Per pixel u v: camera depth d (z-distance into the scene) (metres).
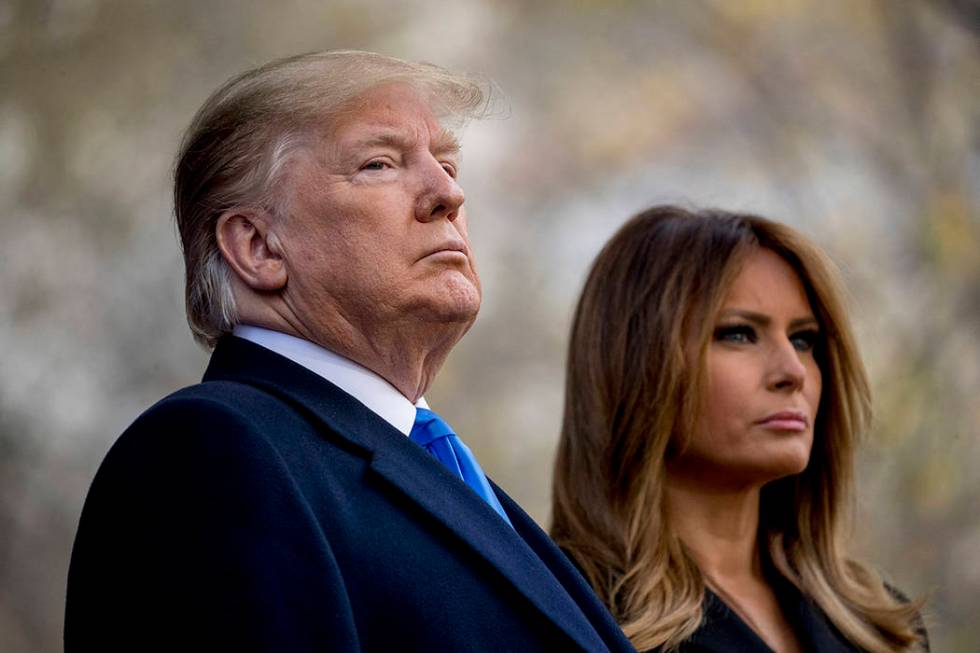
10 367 17.80
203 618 4.05
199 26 19.86
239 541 4.13
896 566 16.00
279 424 4.55
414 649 4.35
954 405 17.33
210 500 4.19
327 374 4.92
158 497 4.21
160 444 4.29
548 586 4.64
